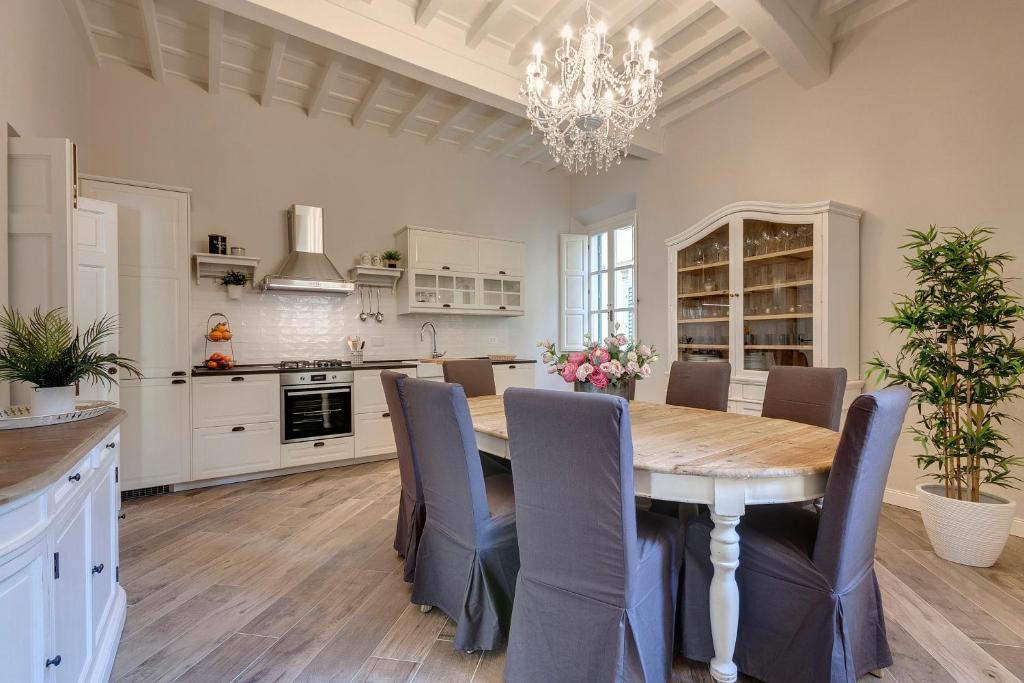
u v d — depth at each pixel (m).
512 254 5.65
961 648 1.74
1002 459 2.43
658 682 1.47
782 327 3.46
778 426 2.14
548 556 1.48
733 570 1.52
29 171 2.32
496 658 1.72
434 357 5.36
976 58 2.87
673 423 2.22
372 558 2.49
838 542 1.40
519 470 1.48
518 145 5.63
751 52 3.74
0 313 2.18
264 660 1.69
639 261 5.29
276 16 2.94
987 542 2.31
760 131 4.08
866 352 3.39
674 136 4.87
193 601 2.08
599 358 2.39
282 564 2.43
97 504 1.57
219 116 4.35
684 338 4.19
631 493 1.33
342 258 4.93
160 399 3.52
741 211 3.67
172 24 3.61
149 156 4.07
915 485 3.13
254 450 3.85
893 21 3.25
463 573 1.79
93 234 2.99
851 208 3.32
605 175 5.82
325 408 4.17
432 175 5.48
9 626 0.96
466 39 3.68
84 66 3.73
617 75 3.48
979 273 2.43
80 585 1.36
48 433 1.46
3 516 0.94
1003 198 2.77
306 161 4.75
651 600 1.47
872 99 3.36
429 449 1.89
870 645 1.57
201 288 4.25
